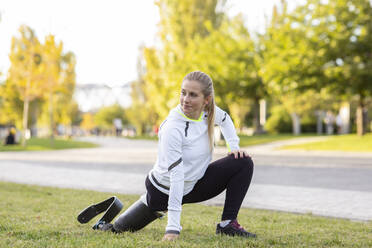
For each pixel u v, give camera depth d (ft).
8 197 19.89
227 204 10.78
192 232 11.94
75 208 16.56
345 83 71.26
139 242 9.57
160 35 110.83
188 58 100.68
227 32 112.78
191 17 107.55
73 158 51.47
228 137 11.04
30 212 15.43
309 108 141.28
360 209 18.35
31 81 79.61
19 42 80.59
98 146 86.84
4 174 32.58
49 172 34.22
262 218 15.38
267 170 35.91
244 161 10.55
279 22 77.97
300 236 11.57
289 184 27.04
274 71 74.64
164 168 10.05
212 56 106.11
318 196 22.06
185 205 18.65
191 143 9.97
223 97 110.11
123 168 38.19
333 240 10.93
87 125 264.93
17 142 85.30
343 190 24.26
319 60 69.82
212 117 10.20
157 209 10.71
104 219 11.75
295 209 18.22
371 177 30.83
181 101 9.83
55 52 80.12
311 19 71.67
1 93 110.93
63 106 157.69
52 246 9.34
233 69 108.68
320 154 54.85
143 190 23.72
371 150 56.85
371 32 67.77
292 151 59.82
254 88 114.32
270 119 161.99
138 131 180.55
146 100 166.91
